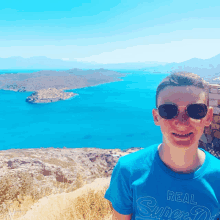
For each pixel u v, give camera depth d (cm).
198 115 107
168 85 113
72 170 3064
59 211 400
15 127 17600
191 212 122
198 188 120
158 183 126
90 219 362
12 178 672
